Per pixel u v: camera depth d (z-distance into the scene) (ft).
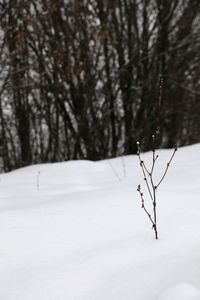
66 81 25.36
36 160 27.50
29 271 6.63
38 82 25.82
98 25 25.26
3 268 6.81
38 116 26.94
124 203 9.06
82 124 26.45
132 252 6.93
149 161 15.21
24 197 11.24
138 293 5.79
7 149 26.32
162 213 8.39
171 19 28.94
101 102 29.35
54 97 26.84
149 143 28.81
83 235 7.72
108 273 6.37
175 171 12.60
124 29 28.04
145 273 6.25
